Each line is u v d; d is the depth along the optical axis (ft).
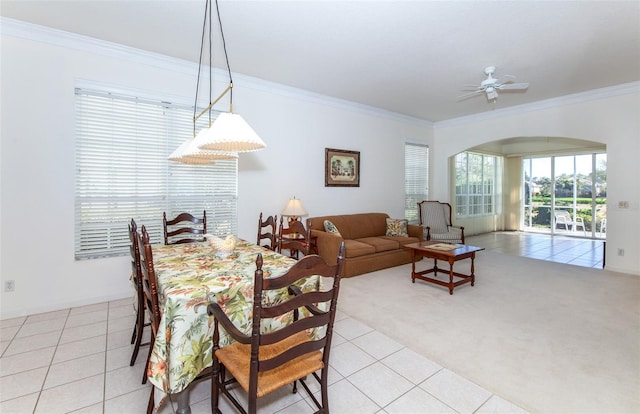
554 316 9.75
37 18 9.09
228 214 13.56
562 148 27.07
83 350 7.64
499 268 15.79
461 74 13.32
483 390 6.20
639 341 8.13
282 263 7.01
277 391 6.24
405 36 10.03
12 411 5.51
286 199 15.26
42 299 9.93
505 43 10.51
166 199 12.10
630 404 5.77
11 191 9.44
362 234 17.31
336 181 17.10
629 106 14.52
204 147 6.75
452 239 18.47
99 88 10.68
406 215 21.22
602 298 11.36
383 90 15.47
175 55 11.58
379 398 5.97
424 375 6.72
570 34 9.90
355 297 11.51
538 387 6.29
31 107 9.63
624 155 14.74
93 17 9.02
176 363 4.99
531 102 17.42
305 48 10.89
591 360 7.25
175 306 5.04
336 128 17.10
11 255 9.49
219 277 5.94
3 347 7.75
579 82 14.23
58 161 10.06
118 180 11.14
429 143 22.41
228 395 5.13
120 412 5.55
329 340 5.02
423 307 10.55
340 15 8.82
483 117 19.77
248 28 9.55
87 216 10.67
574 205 27.09
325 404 5.19
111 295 11.00
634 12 8.65
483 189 29.25
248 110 13.92
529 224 30.30
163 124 11.91
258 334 4.13
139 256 6.79
